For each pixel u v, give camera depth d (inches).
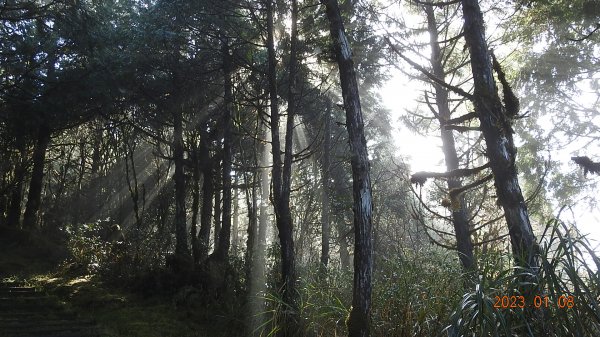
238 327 461.7
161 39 559.5
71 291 552.7
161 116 756.6
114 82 653.3
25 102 708.0
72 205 1135.0
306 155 493.4
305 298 367.9
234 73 633.0
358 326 273.3
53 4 652.7
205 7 520.4
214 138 773.9
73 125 841.5
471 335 188.7
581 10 486.9
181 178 713.0
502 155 297.9
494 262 243.9
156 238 724.0
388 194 807.1
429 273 289.4
